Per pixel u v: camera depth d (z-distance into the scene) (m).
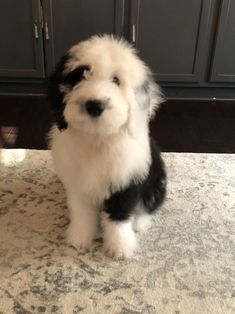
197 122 2.57
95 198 1.11
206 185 1.44
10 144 2.16
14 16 2.56
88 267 1.04
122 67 0.93
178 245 1.13
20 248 1.10
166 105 2.79
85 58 0.94
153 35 2.64
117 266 1.05
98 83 0.92
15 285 0.97
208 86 2.91
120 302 0.93
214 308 0.92
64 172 1.09
